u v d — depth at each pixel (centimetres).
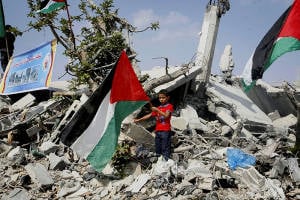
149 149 888
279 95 1614
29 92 1384
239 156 821
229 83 1700
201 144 968
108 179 773
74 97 1115
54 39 1172
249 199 685
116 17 1169
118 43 1107
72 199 706
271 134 1177
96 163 714
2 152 929
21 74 1323
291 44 657
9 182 764
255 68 696
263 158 838
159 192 697
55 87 1417
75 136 731
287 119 1426
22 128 999
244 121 1277
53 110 1130
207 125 1188
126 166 809
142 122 984
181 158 873
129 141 878
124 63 719
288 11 661
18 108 1234
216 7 1405
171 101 1287
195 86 1378
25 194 709
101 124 717
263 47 691
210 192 692
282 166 808
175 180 739
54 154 862
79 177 788
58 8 1123
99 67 1065
